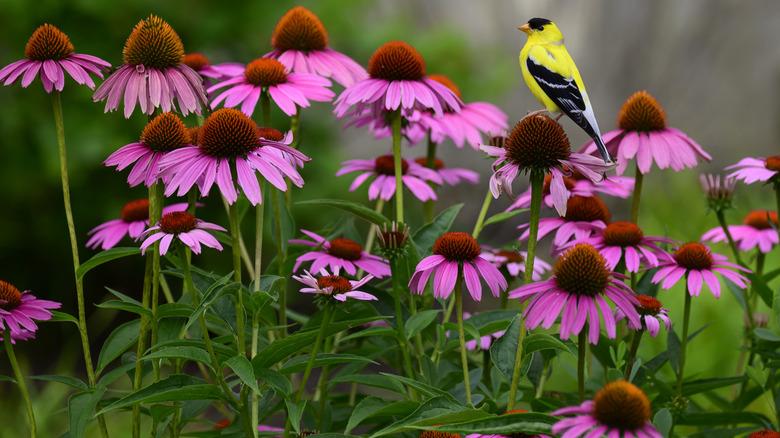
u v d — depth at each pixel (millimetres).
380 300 6621
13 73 6125
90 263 5762
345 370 7145
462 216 23547
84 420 5707
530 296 5301
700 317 13391
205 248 19703
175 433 6355
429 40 21156
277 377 5516
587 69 29531
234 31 20031
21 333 6562
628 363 6316
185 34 20031
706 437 7027
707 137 28188
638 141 7441
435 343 7219
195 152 5465
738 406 7766
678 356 7262
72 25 19469
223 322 6641
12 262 21562
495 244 23078
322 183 20000
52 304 6105
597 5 29953
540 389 7180
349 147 24141
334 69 7914
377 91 6898
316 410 6750
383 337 7605
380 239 6277
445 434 5199
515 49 28391
